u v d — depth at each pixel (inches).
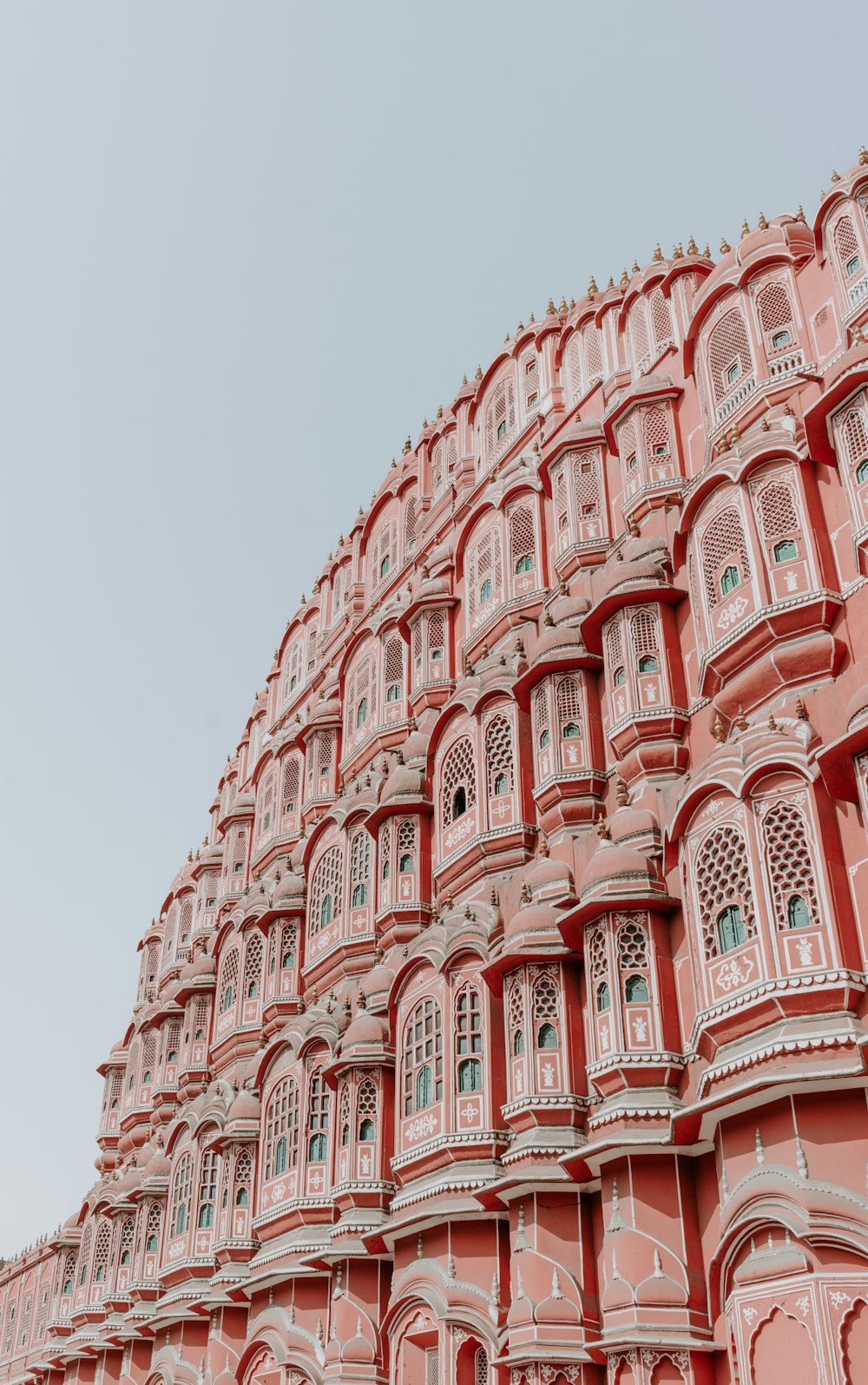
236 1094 1238.3
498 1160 813.9
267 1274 1027.9
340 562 1654.8
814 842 648.4
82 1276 1579.7
